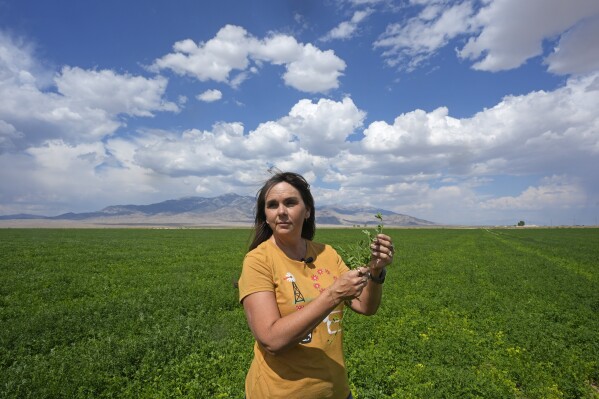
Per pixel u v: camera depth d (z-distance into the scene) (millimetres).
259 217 3545
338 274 3387
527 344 10055
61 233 72188
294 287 3018
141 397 7395
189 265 26156
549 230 112000
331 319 3172
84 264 26359
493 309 14234
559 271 24172
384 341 10188
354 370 8188
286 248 3258
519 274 22828
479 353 9469
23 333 10727
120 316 12781
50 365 8586
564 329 11344
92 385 7719
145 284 19141
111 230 94000
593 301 15391
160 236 66188
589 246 48312
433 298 16078
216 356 9258
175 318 12562
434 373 8078
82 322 12086
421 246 46688
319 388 2945
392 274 22078
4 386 7453
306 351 2953
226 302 14961
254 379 3111
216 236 68188
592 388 7934
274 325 2697
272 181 3262
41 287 18172
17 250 35500
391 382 7820
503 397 7195
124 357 8930
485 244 52219
